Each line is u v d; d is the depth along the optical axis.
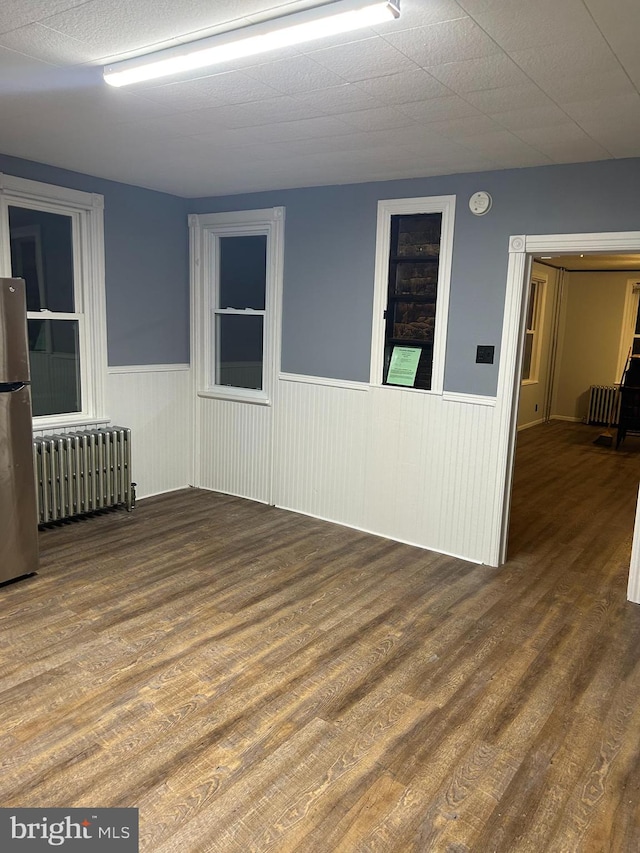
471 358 4.01
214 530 4.54
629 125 2.85
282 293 4.87
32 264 4.33
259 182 4.51
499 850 1.84
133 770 2.11
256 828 1.89
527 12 1.85
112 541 4.24
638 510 3.47
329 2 1.87
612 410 9.77
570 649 3.00
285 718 2.42
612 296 9.78
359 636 3.08
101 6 1.94
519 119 2.83
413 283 4.30
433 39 2.06
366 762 2.19
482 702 2.57
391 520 4.47
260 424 5.14
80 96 2.74
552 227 3.65
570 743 2.33
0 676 2.62
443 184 4.00
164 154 3.77
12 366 3.36
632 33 1.96
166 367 5.29
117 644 2.92
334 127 3.09
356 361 4.53
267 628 3.12
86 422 4.71
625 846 1.87
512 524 4.94
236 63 2.30
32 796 1.98
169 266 5.20
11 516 3.45
